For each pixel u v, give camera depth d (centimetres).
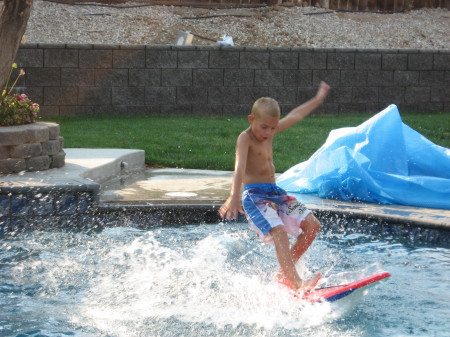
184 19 1911
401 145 878
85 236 721
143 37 1795
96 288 557
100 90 1603
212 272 601
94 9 1894
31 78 1551
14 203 743
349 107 1747
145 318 494
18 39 927
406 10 2117
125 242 697
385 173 841
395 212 764
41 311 505
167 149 1183
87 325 479
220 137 1312
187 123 1479
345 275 593
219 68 1658
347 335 465
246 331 473
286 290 531
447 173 872
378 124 889
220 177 993
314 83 1714
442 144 1261
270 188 555
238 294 545
